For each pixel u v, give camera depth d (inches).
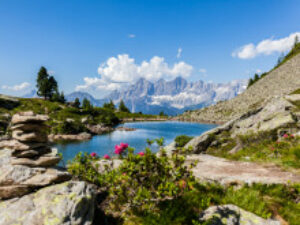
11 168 200.7
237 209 194.9
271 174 275.1
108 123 3506.4
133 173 198.8
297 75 3873.0
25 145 217.8
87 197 181.0
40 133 231.6
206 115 4751.5
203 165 336.8
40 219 152.8
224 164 341.4
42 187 196.9
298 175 269.7
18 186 185.0
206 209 197.9
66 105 4591.5
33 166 215.2
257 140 634.2
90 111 3882.9
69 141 1790.1
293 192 223.1
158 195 183.8
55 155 244.5
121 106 6545.3
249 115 883.4
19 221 151.5
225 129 868.6
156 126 3575.3
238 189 236.8
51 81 5039.4
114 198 216.4
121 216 194.2
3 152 243.9
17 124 224.1
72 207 163.3
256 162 363.3
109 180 222.1
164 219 180.4
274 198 217.5
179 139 1221.7
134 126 3590.1
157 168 207.2
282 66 4985.2
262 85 4613.7
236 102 4591.5
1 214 158.9
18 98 3826.3
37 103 3850.9
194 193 223.6
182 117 5310.0
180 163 207.0
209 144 812.6
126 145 273.7
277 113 719.1
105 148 1502.2
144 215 192.5
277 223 175.0
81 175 278.8
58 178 204.8
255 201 206.7
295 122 617.3
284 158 385.4
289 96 805.9
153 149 1498.5
